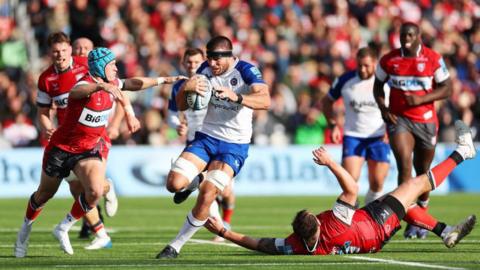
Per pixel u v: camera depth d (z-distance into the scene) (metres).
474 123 86.38
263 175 79.38
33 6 88.19
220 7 93.94
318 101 83.75
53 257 32.78
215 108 32.62
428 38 94.56
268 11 95.19
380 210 31.64
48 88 36.94
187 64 42.97
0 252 35.28
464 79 91.44
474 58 92.31
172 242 31.81
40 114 37.75
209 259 31.11
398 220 31.97
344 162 46.00
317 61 90.19
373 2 98.75
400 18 98.81
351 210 31.19
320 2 96.94
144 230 47.09
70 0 88.56
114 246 37.88
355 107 45.72
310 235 30.92
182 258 31.64
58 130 32.09
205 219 31.55
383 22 97.31
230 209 45.69
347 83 46.00
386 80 41.19
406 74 40.53
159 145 79.50
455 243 33.41
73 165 31.91
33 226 50.00
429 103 40.81
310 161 80.69
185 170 31.67
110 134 40.19
